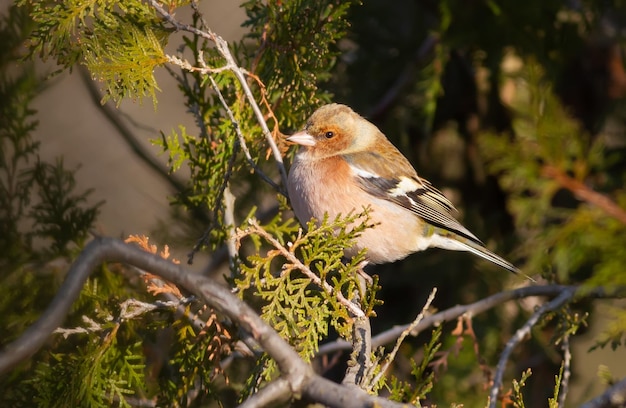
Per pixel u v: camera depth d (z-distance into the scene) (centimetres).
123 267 968
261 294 742
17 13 1095
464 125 1367
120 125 1430
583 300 1162
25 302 967
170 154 955
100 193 1686
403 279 1334
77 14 841
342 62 1357
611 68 1345
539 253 740
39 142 1092
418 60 1321
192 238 1302
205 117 977
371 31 1366
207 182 1005
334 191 1084
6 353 484
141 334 947
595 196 705
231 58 882
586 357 1490
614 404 681
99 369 761
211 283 554
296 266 751
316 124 1102
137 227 1659
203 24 878
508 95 1332
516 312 1287
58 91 1733
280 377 567
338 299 757
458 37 1220
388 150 1164
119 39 849
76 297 508
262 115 969
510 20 1199
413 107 1344
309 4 932
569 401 1343
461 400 1195
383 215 1124
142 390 917
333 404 548
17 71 1098
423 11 1366
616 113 1336
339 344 1100
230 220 946
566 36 1216
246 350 841
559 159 709
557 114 714
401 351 1262
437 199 1177
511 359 1270
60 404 754
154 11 880
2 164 1060
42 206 1057
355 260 748
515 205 721
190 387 862
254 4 971
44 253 1016
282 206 1055
